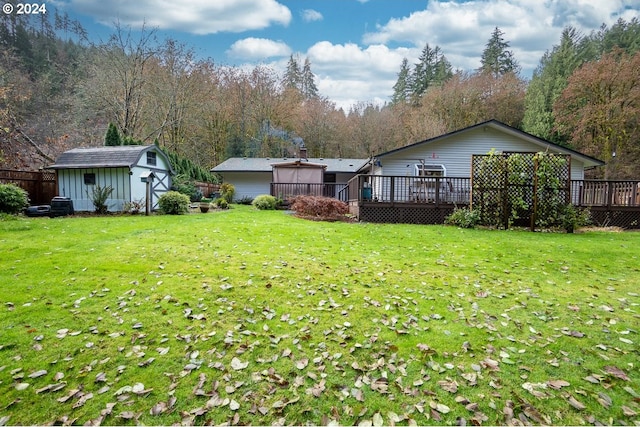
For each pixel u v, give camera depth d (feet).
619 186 37.09
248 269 16.01
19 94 57.98
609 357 9.09
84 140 66.85
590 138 79.82
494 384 8.01
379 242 23.85
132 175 39.65
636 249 22.29
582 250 21.85
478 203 32.99
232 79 97.30
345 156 110.42
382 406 7.38
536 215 31.65
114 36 68.69
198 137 93.91
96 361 8.64
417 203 36.27
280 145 101.86
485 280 15.52
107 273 14.80
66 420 6.82
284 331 10.39
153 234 23.86
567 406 7.31
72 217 34.86
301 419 7.01
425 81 132.16
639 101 73.20
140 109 75.25
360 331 10.46
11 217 30.48
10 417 6.81
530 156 32.24
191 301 12.17
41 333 9.75
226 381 8.10
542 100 93.15
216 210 48.19
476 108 101.81
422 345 9.65
